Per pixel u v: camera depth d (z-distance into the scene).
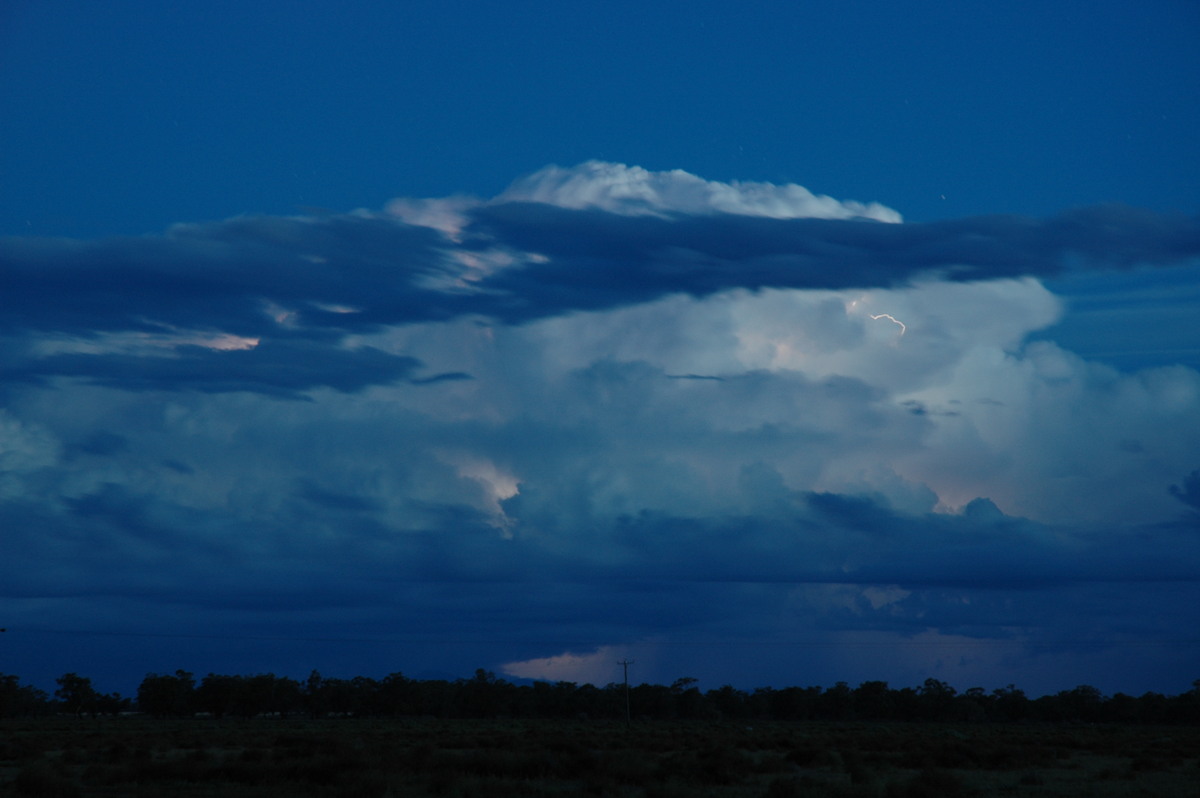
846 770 51.72
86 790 40.56
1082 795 39.59
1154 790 41.72
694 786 42.59
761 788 41.81
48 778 39.00
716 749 57.09
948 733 115.75
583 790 39.22
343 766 42.94
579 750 58.03
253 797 36.78
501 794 37.47
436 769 44.31
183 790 39.75
